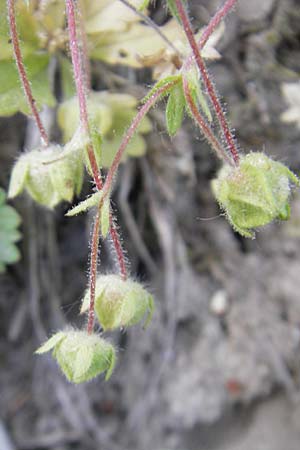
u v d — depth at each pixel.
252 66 0.16
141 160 0.17
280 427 0.18
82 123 0.10
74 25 0.10
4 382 0.18
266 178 0.10
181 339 0.18
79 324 0.18
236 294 0.18
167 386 0.18
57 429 0.18
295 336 0.18
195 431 0.18
